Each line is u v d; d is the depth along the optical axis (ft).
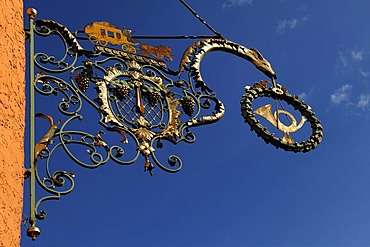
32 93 19.98
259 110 22.85
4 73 19.15
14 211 17.79
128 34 22.36
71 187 19.16
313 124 23.31
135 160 20.34
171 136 21.17
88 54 21.49
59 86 20.53
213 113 22.26
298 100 23.50
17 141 18.72
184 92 22.22
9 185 17.97
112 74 21.48
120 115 20.90
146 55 22.30
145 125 21.02
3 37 19.61
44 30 21.26
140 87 21.58
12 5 20.36
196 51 23.24
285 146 22.54
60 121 19.93
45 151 19.30
